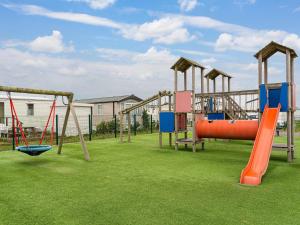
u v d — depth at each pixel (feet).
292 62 27.17
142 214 11.93
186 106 33.50
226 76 46.29
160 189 15.84
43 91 25.48
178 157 28.12
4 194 14.88
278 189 15.87
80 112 68.23
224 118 42.37
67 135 62.18
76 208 12.69
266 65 29.14
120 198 14.15
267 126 23.89
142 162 25.05
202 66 36.60
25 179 18.33
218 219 11.35
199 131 33.47
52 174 19.86
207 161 25.71
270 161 25.89
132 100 90.12
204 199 13.96
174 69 34.53
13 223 11.03
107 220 11.30
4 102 61.62
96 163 24.44
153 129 73.72
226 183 17.29
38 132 57.88
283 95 26.05
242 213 12.01
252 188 16.07
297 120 94.43
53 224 10.94
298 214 11.89
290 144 25.73
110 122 67.15
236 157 28.19
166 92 38.29
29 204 13.25
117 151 32.65
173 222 11.07
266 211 12.25
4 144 43.32
